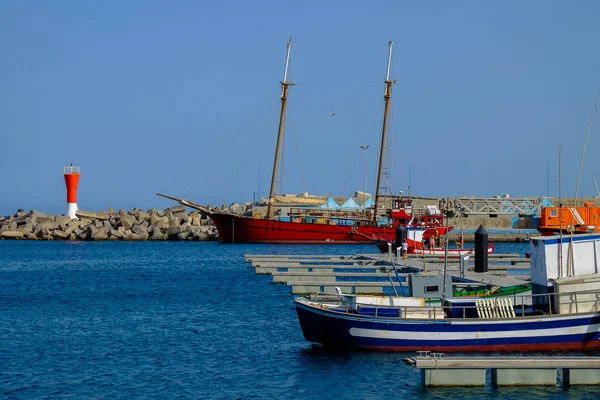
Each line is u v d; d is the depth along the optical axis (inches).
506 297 1466.5
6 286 2691.9
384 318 1392.7
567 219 3914.9
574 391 1206.3
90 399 1201.4
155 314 1982.0
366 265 2871.6
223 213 4945.9
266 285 2598.4
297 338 1624.0
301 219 4975.4
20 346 1571.1
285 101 5201.8
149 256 4067.4
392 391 1224.8
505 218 5137.8
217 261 3715.6
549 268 1414.9
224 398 1205.1
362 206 5506.9
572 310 1395.2
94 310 2068.2
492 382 1240.2
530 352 1376.7
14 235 5615.2
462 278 2171.5
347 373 1322.6
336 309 1467.8
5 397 1213.1
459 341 1378.0
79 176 5930.1
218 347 1544.0
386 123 5088.6
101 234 5541.3
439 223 3821.4
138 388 1258.6
